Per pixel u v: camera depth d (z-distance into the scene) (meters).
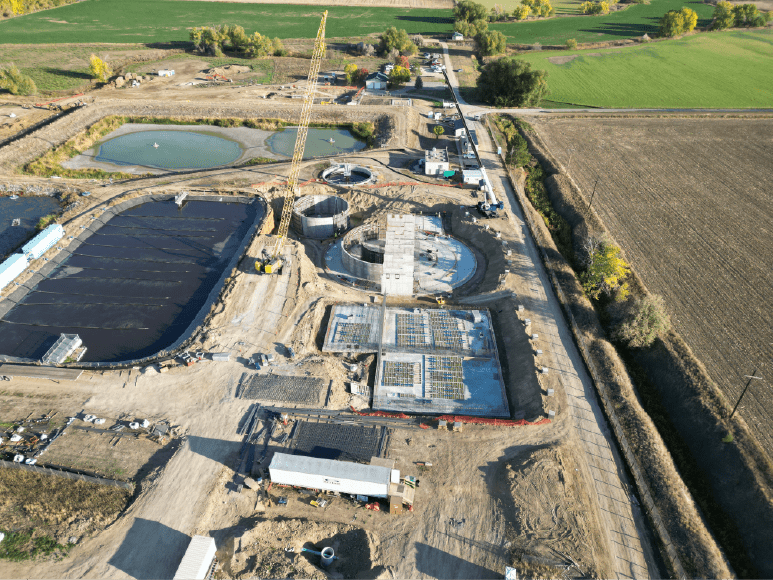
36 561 35.84
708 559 35.25
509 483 40.78
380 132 115.88
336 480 38.84
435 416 48.91
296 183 88.44
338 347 56.84
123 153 105.69
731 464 42.94
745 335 58.38
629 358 57.38
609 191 91.50
